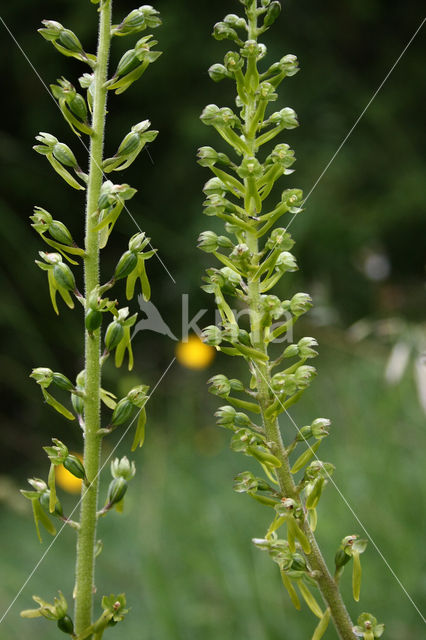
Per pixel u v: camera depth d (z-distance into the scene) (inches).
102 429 46.4
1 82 252.1
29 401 204.2
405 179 267.1
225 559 117.6
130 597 127.4
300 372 46.7
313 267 244.8
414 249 266.7
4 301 194.9
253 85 49.5
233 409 47.9
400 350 130.3
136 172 260.2
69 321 204.7
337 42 290.2
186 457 165.2
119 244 251.6
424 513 124.9
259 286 49.1
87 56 48.8
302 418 168.9
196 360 203.2
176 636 106.6
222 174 49.5
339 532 123.2
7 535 160.9
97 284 47.5
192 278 224.8
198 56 250.7
